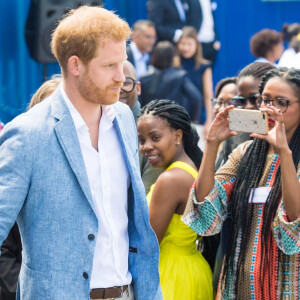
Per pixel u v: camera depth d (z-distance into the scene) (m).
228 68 30.41
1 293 10.47
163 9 27.45
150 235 8.80
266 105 9.82
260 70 12.81
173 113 10.96
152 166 11.45
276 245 9.48
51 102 8.45
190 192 9.98
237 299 9.69
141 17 28.19
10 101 24.42
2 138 8.27
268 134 9.38
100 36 8.06
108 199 8.52
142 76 23.89
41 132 8.21
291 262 9.43
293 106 9.70
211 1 28.81
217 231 9.88
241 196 9.76
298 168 9.65
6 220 7.94
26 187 8.10
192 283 10.44
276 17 30.41
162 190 10.45
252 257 9.57
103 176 8.51
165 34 27.45
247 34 30.27
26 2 24.48
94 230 8.27
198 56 26.53
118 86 8.29
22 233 8.38
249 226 9.70
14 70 24.39
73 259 8.18
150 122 10.91
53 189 8.14
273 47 23.09
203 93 26.78
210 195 9.80
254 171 9.83
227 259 9.86
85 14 8.21
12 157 8.06
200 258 10.87
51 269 8.14
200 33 28.23
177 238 10.51
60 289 8.12
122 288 8.66
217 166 12.52
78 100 8.40
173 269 10.45
